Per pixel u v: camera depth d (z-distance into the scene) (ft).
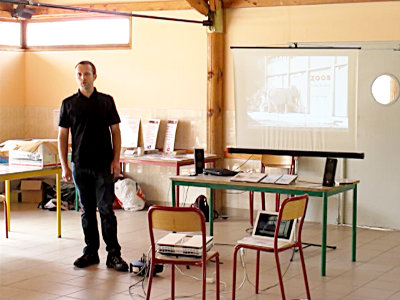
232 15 29.32
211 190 22.70
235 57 23.88
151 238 15.92
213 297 17.78
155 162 28.43
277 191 20.12
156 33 31.27
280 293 18.24
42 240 24.47
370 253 23.02
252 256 22.31
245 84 23.82
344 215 27.81
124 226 27.17
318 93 22.95
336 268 20.97
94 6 32.48
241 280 19.45
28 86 34.68
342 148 22.79
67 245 23.68
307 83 23.04
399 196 26.86
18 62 34.35
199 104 30.42
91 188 20.58
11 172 22.50
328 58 22.84
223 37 29.55
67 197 31.17
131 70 31.99
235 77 23.94
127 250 22.89
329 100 22.84
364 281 19.53
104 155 20.25
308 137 23.12
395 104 26.68
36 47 34.27
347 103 22.63
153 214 15.72
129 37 31.96
